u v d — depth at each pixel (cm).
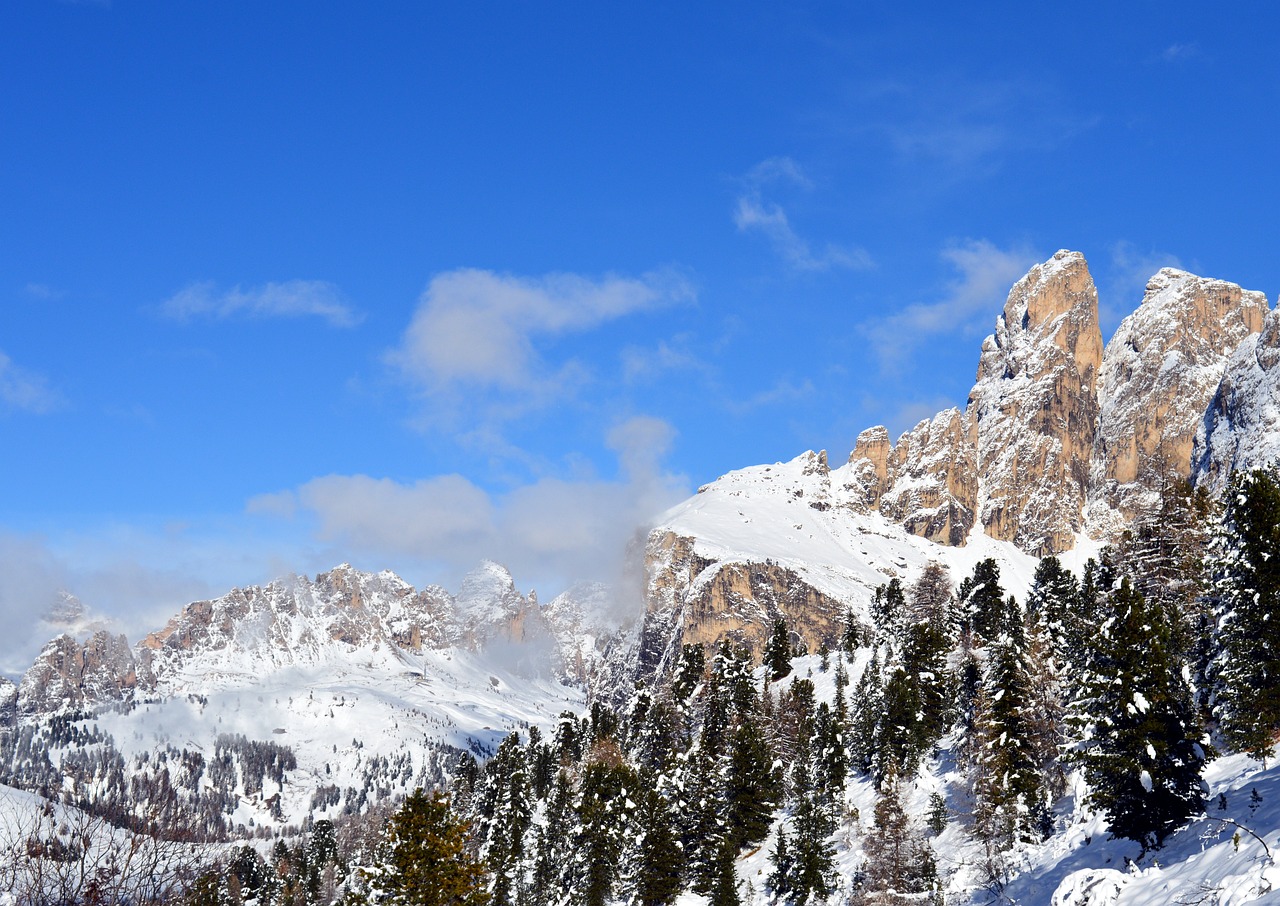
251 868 15738
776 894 10238
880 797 11256
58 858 2086
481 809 16038
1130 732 5134
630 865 11619
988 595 16138
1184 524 10075
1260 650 5878
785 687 19212
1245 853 3981
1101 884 4522
